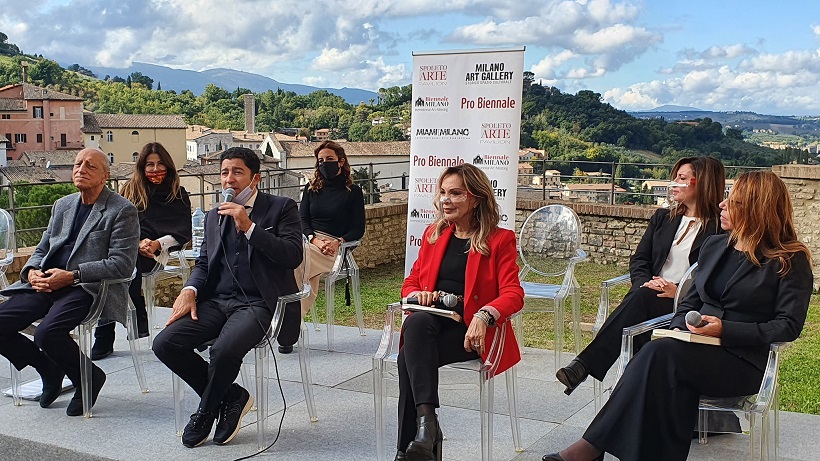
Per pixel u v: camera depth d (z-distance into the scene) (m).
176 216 5.98
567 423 4.11
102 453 3.70
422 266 3.71
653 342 3.13
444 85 5.80
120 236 4.38
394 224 11.70
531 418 4.20
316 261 5.35
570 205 11.95
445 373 3.83
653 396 3.04
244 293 3.98
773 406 3.16
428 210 6.00
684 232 4.39
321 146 6.28
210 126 54.47
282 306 3.89
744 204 3.24
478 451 3.71
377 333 6.39
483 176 3.61
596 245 11.90
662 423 3.04
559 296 5.02
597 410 4.02
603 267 11.52
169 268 6.03
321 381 4.95
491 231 3.58
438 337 3.47
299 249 4.02
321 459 3.62
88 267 4.22
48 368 4.38
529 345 6.36
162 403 4.48
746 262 3.25
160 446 3.78
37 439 3.89
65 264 4.45
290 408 4.41
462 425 4.10
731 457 3.59
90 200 4.50
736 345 3.13
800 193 9.71
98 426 4.09
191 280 4.07
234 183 4.08
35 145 46.00
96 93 68.25
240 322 3.78
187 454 3.68
